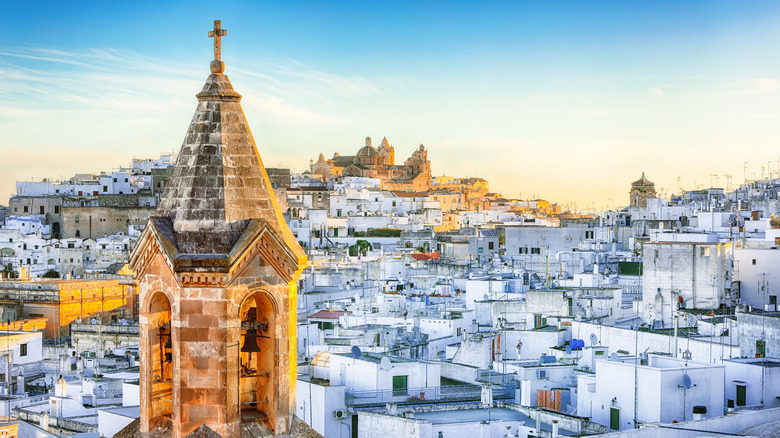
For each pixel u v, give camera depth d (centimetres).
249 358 3469
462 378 8694
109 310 16800
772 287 11812
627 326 10838
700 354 8869
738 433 6400
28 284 16112
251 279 3328
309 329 10506
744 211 19400
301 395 7500
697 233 13638
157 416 3403
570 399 8119
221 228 3309
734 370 7556
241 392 3456
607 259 17500
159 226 3303
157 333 3406
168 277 3306
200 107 3397
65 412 8825
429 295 14850
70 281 16788
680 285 11312
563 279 14438
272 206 3425
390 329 10819
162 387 3419
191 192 3334
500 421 7119
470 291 13700
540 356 9669
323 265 17512
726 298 11494
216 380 3275
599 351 9200
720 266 11412
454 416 7356
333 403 7312
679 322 10638
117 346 13650
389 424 7019
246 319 3475
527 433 7012
